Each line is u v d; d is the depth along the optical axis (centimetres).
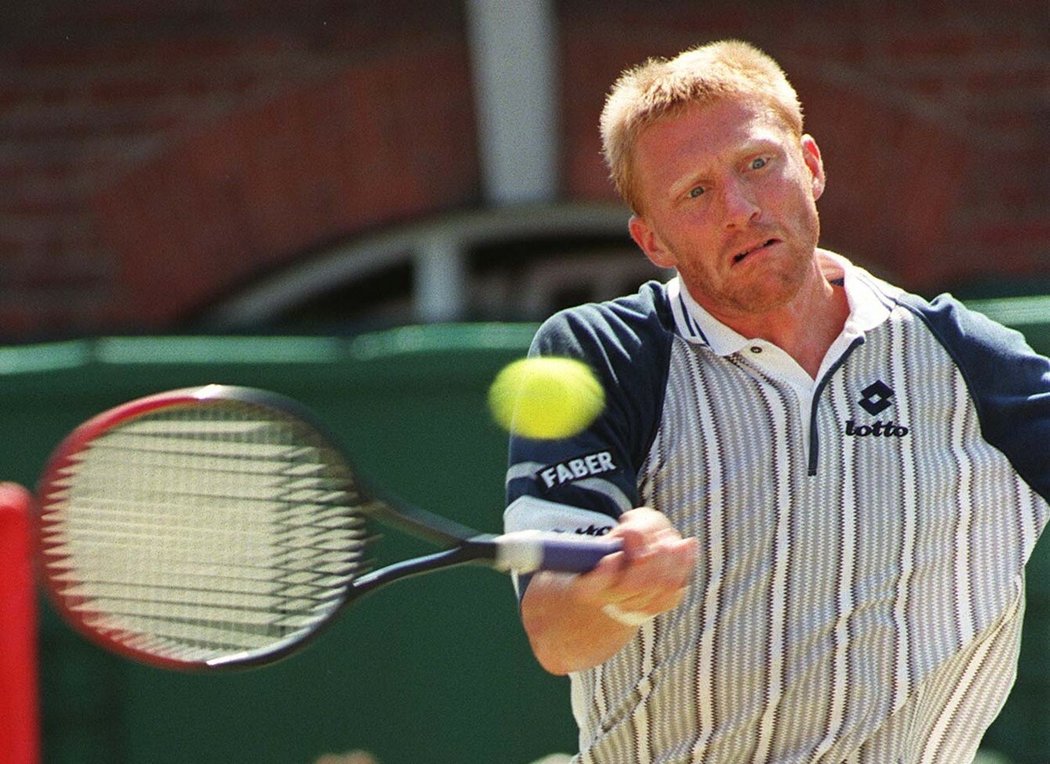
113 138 2603
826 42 2616
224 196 2600
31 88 2605
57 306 2606
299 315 2698
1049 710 1900
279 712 1931
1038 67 2617
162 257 2605
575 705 1092
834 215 2630
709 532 1012
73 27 2602
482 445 1908
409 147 2597
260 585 980
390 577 954
